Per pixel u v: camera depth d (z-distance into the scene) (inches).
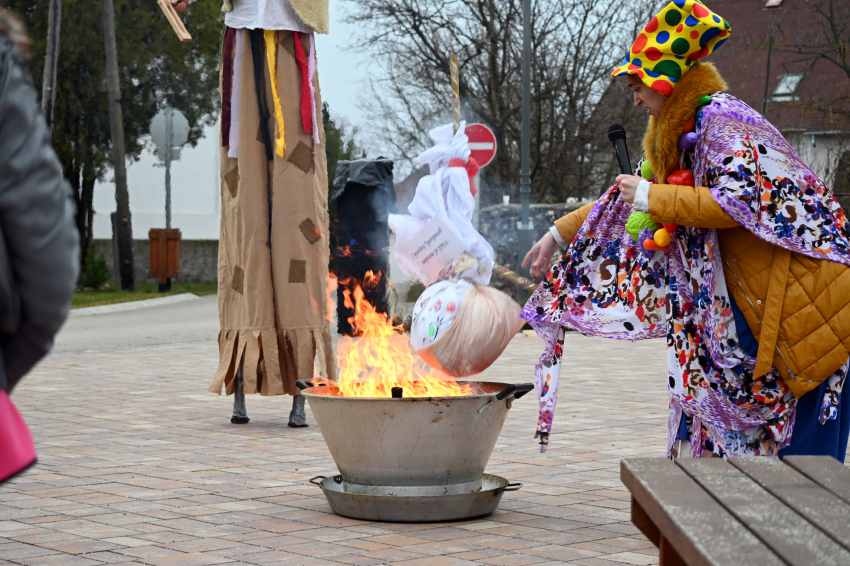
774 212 142.3
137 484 198.8
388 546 153.4
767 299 142.1
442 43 1054.4
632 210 160.9
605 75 1048.2
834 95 1413.6
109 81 1018.7
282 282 264.1
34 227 74.0
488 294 172.7
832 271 141.9
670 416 159.8
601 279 164.4
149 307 806.5
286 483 200.7
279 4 255.9
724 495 87.0
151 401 319.0
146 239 1253.1
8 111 74.4
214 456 228.8
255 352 264.5
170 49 1101.7
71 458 225.5
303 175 263.4
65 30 1048.2
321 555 148.0
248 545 153.9
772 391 145.2
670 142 149.9
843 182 1222.9
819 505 83.1
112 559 145.4
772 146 144.8
